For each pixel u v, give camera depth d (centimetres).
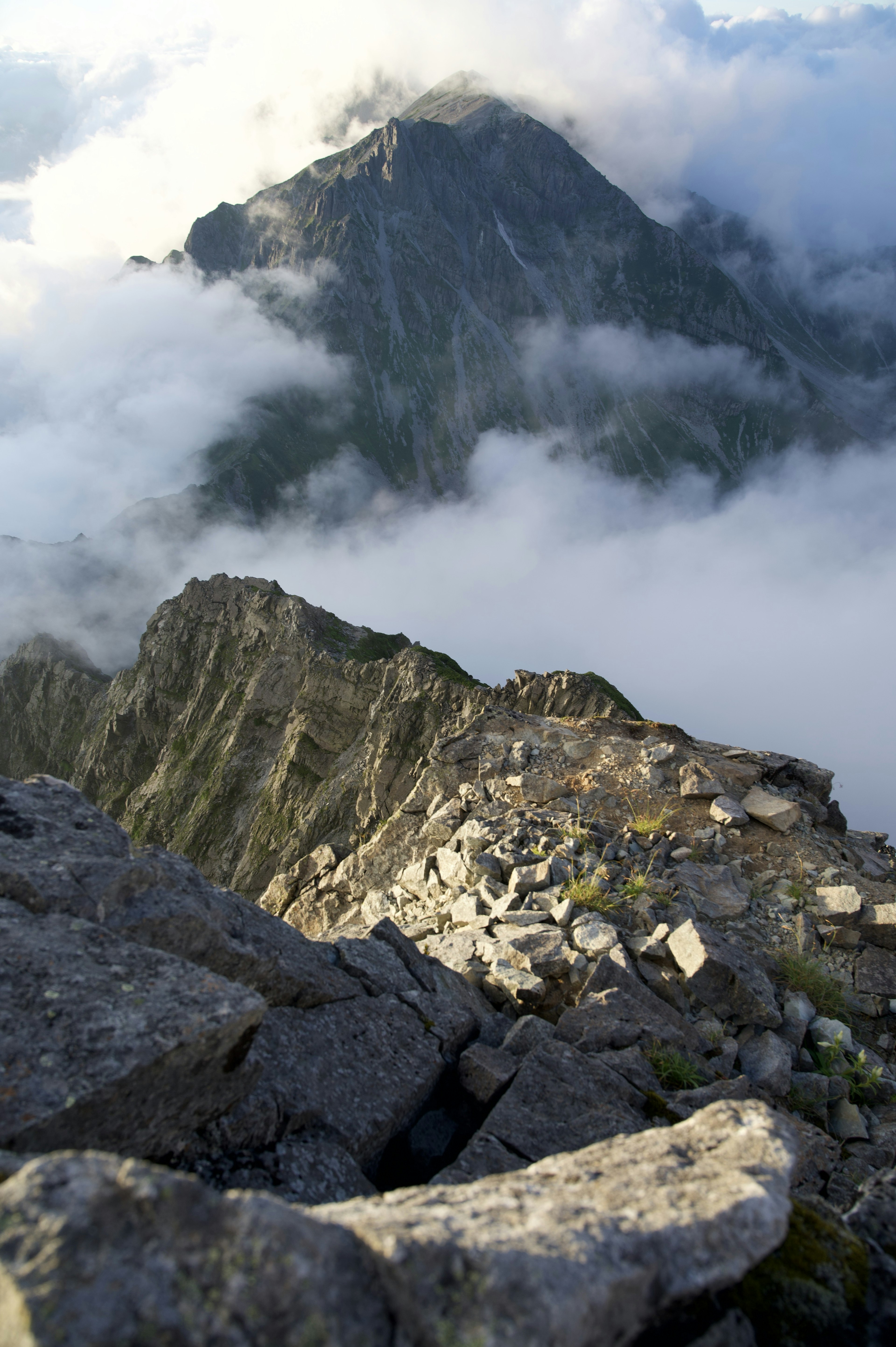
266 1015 649
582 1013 834
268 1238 281
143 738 9544
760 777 1589
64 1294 252
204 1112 486
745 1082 764
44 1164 292
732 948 1007
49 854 581
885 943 1120
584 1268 288
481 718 1872
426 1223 316
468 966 985
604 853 1266
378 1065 663
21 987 447
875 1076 883
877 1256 416
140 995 459
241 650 8694
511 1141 607
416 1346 274
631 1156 409
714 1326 349
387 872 1609
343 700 6512
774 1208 348
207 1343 255
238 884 6372
